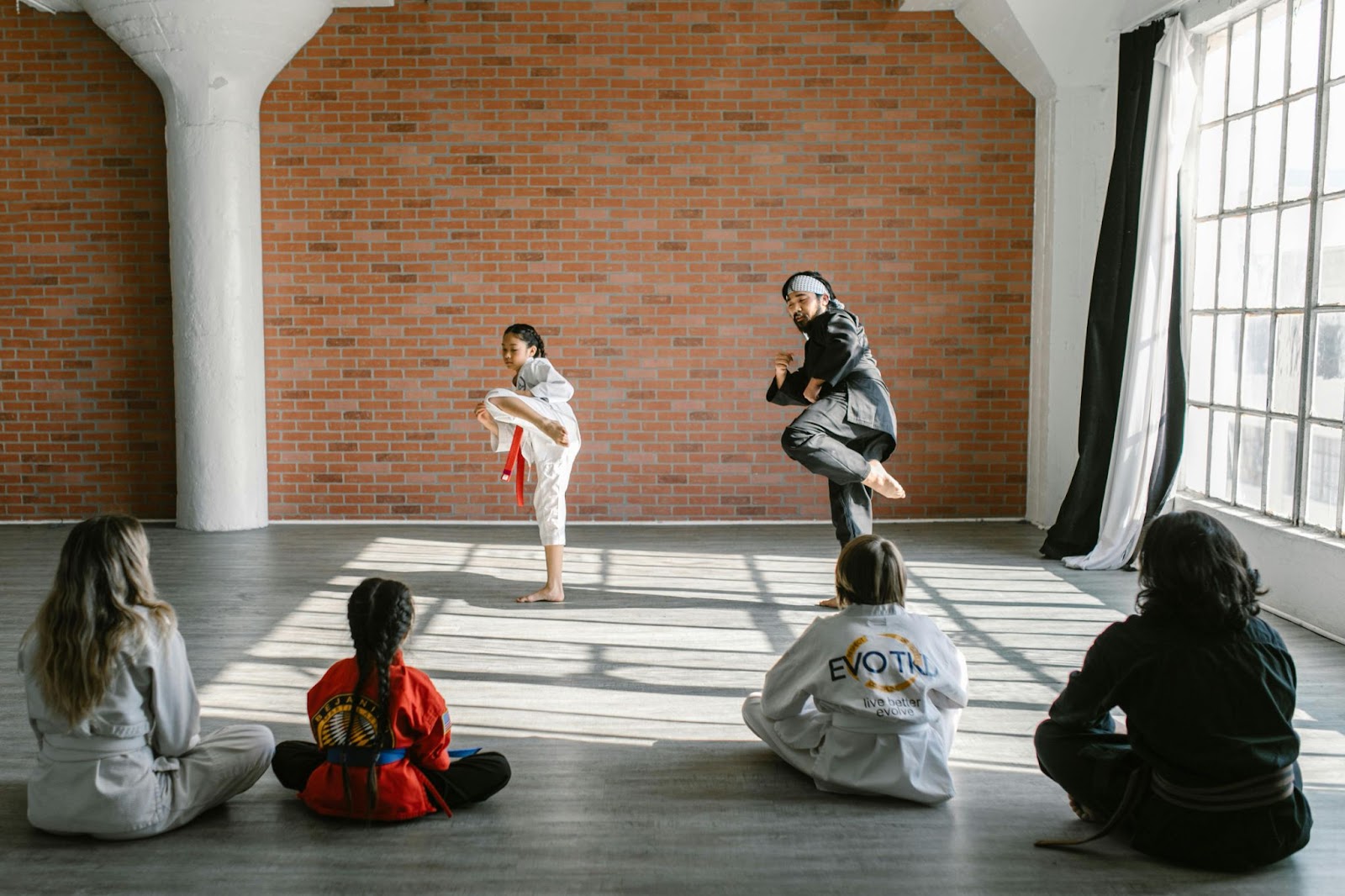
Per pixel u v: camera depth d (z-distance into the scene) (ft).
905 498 25.00
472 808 10.05
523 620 16.75
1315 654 14.92
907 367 24.71
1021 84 24.03
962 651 15.16
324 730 9.57
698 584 19.20
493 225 24.45
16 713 12.73
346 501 25.11
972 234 24.45
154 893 8.44
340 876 8.73
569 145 24.29
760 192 24.35
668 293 24.56
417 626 16.39
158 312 24.93
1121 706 8.81
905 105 24.18
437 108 24.23
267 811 9.96
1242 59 18.90
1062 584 19.16
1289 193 17.33
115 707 8.99
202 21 22.13
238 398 24.04
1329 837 9.42
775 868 8.87
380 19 24.03
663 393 24.76
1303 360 16.63
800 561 21.07
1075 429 23.81
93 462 25.26
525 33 24.07
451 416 24.88
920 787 10.00
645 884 8.61
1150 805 8.78
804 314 17.33
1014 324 24.64
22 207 24.67
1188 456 20.83
